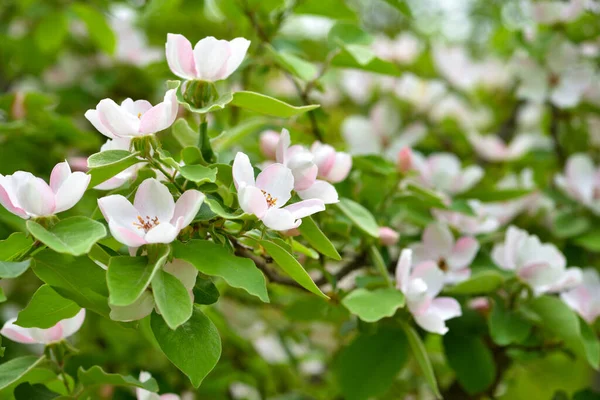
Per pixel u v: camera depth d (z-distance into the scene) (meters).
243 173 0.78
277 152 0.83
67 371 1.04
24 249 0.78
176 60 0.80
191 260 0.76
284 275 0.98
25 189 0.75
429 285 0.92
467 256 0.99
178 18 1.44
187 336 0.78
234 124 1.09
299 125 1.02
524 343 1.02
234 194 0.81
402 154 0.99
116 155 0.78
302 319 0.99
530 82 1.28
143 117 0.78
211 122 1.04
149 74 1.41
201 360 0.77
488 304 1.01
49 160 1.13
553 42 1.25
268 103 0.81
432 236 1.00
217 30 1.42
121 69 1.45
